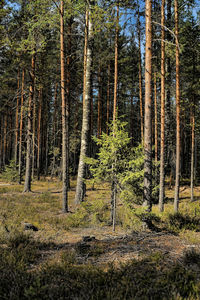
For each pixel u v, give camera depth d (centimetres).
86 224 857
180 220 888
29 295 346
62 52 1120
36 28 1202
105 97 3030
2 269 439
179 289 376
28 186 1725
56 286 388
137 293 354
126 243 639
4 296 349
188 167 3259
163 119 1185
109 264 485
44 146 3466
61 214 1039
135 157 777
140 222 760
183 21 1460
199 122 1781
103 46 1939
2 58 2214
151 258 505
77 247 588
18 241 623
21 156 2253
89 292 358
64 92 1140
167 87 1331
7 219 877
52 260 522
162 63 1166
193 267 473
